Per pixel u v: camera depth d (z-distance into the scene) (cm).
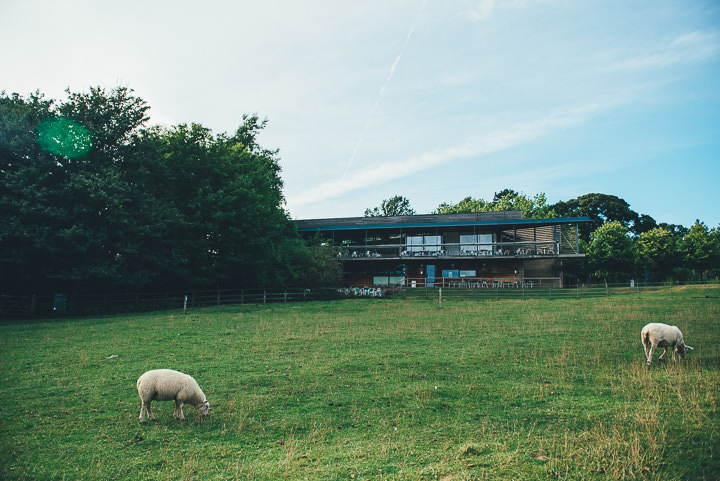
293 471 613
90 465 638
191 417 830
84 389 999
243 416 831
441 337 1636
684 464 598
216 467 630
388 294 3597
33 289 2759
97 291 2875
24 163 2355
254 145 5000
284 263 3659
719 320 1833
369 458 652
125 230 2533
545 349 1385
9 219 2202
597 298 3031
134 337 1666
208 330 1836
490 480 576
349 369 1178
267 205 3453
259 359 1298
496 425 778
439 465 624
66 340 1602
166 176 2948
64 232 2248
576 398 912
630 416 788
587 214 7200
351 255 4378
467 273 4294
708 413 787
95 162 2566
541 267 4256
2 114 2322
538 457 643
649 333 1178
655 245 5038
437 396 948
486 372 1133
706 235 4934
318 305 2983
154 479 598
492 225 4231
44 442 717
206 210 3075
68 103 2575
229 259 3141
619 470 588
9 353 1373
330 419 820
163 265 2753
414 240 4456
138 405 894
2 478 593
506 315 2230
